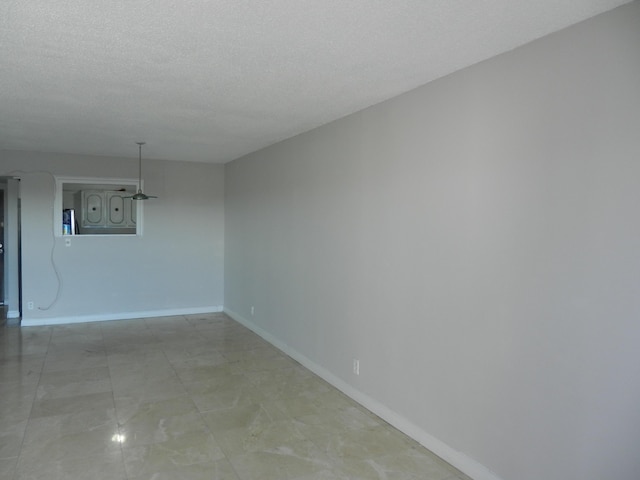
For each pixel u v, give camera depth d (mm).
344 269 4148
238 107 3824
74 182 6637
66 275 6699
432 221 3100
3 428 3395
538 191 2383
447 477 2812
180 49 2580
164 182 7234
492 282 2654
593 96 2129
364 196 3840
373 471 2877
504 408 2592
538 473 2404
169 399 3986
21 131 4922
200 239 7547
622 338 2031
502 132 2582
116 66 2867
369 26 2252
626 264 2012
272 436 3328
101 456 3016
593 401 2148
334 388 4289
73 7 2078
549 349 2340
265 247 5938
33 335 6047
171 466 2906
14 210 7105
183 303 7480
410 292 3318
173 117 4223
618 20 2029
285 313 5367
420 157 3201
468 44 2457
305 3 2021
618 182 2037
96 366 4832
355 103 3672
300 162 4957
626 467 2025
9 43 2506
